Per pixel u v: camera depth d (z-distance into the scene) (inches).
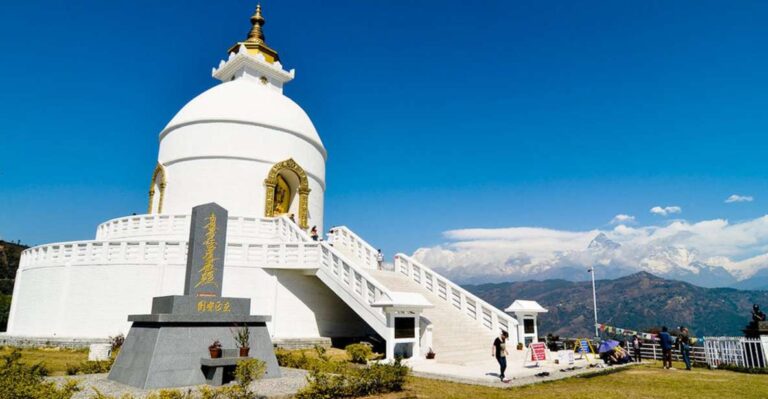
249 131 1250.6
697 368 791.7
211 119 1243.8
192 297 516.7
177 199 1224.8
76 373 553.3
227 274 912.3
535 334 923.4
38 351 785.6
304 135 1337.4
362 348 723.4
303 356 652.1
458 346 795.4
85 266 907.4
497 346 565.3
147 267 892.0
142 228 1074.7
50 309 916.6
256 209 1211.9
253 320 547.8
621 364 798.5
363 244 1183.6
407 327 741.3
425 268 1028.5
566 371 675.4
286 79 1620.3
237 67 1551.4
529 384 560.7
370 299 789.2
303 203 1289.4
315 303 971.3
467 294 945.5
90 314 880.9
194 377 486.9
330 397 440.1
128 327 865.5
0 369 426.0
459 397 460.8
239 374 438.0
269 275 936.3
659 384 588.1
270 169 1245.7
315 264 914.1
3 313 1418.6
